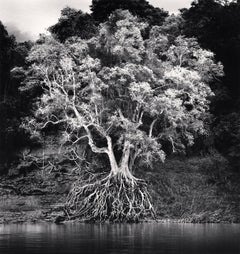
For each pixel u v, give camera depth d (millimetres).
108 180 44312
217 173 53219
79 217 43688
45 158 53844
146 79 46688
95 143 51656
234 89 58938
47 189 52031
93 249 24016
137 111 48469
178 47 50312
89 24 55406
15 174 53656
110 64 48781
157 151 45188
